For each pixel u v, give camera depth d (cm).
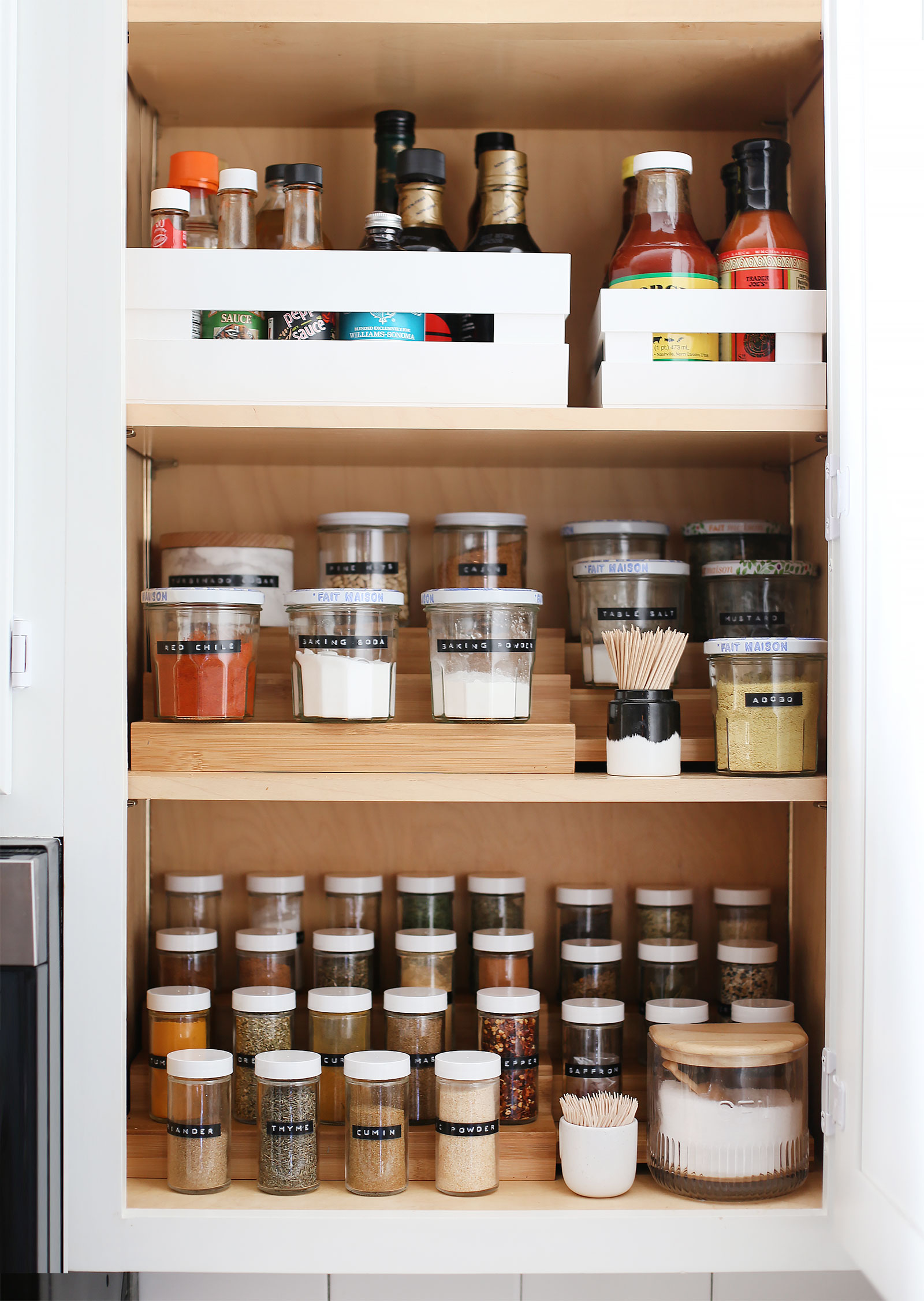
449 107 124
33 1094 94
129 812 117
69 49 100
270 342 102
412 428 103
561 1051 120
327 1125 109
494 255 104
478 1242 97
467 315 111
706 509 130
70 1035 97
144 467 124
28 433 100
